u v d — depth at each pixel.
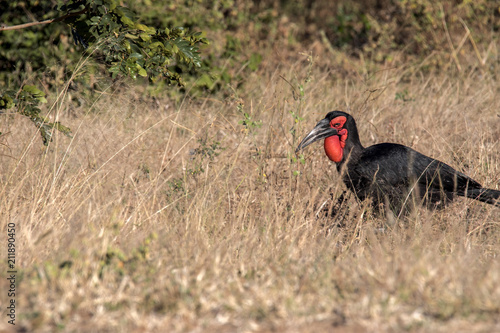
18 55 25.77
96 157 18.83
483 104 25.38
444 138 21.66
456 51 30.70
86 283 11.31
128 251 13.32
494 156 20.67
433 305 10.35
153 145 20.41
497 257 14.23
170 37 18.53
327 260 13.44
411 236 15.84
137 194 17.23
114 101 20.83
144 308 10.63
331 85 27.73
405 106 25.03
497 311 10.06
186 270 11.91
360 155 18.00
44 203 16.12
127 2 26.55
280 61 30.08
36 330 10.02
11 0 25.88
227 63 27.11
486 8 33.84
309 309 10.54
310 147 20.83
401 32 34.16
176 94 23.97
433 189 17.58
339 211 17.58
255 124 19.00
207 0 30.88
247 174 19.14
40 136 19.39
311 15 44.44
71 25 18.52
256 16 35.28
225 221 16.81
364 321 10.03
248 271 12.54
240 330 9.98
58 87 22.25
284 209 17.12
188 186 18.34
